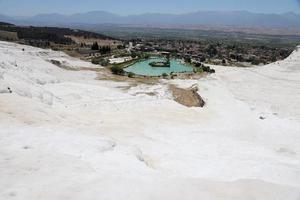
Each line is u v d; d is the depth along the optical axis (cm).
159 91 6906
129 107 5181
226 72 10888
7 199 1515
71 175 1850
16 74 5266
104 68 11194
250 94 7556
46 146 2378
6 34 18962
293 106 6475
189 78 10188
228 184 1897
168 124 4469
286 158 3428
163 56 17550
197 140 3853
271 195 1805
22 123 2930
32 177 1777
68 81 7319
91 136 2891
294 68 9962
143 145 3269
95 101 5244
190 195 1677
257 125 4931
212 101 6781
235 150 3566
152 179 1927
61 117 3666
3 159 1986
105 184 1738
